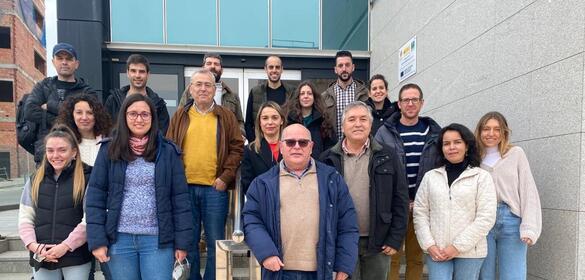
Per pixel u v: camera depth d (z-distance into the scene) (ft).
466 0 14.39
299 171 7.93
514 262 9.39
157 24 22.50
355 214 7.87
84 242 8.14
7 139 90.27
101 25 20.86
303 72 23.82
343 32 24.30
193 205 10.09
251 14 23.34
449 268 8.91
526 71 11.28
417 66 18.38
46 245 7.98
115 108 11.66
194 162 10.00
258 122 9.89
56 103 11.09
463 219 8.68
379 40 23.21
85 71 20.59
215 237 10.10
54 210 8.13
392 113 11.67
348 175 8.79
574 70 9.59
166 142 8.39
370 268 8.89
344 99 14.17
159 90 22.62
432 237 8.91
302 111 11.60
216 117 10.36
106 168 7.91
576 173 9.49
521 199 9.40
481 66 13.52
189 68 23.00
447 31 15.76
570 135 9.69
